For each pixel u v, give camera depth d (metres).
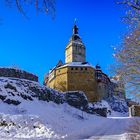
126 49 11.59
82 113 62.84
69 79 98.75
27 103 49.22
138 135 18.80
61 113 55.22
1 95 46.12
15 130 31.89
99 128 43.59
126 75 12.24
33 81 61.22
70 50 114.50
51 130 33.84
